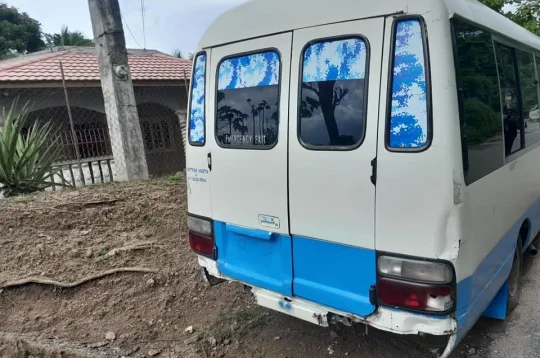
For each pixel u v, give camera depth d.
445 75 2.18
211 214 3.29
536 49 3.91
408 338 3.39
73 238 4.95
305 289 2.78
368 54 2.38
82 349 3.38
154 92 12.32
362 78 2.41
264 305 3.06
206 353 3.34
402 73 2.27
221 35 3.10
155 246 4.85
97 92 11.05
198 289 4.19
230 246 3.21
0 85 9.41
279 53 2.76
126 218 5.54
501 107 2.93
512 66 3.24
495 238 2.81
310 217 2.69
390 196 2.35
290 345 3.39
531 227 3.84
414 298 2.34
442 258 2.25
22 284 4.08
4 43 28.19
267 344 3.42
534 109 3.83
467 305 2.43
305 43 2.63
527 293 3.93
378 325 2.51
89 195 6.21
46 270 4.31
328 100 2.54
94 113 11.36
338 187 2.54
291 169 2.73
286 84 2.73
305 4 2.63
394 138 2.31
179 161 13.07
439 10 2.18
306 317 2.83
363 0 2.39
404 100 2.27
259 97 2.88
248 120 2.94
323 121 2.57
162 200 6.16
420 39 2.21
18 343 3.46
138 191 6.50
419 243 2.29
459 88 2.25
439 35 2.18
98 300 4.01
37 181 6.81
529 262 4.55
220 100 3.12
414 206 2.29
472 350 3.20
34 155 6.85
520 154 3.33
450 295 2.28
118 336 3.56
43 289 4.10
